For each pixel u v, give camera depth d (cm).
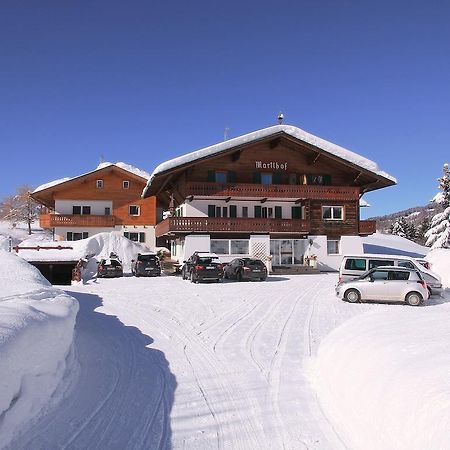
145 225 4800
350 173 3719
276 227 3441
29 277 1280
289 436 573
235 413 654
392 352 693
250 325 1330
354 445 536
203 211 3497
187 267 2666
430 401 480
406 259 1966
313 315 1492
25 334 574
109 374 807
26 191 7519
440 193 4012
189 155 3272
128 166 5475
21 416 523
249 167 3575
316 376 830
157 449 529
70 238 4644
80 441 532
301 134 3572
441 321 953
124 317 1438
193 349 1045
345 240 3606
